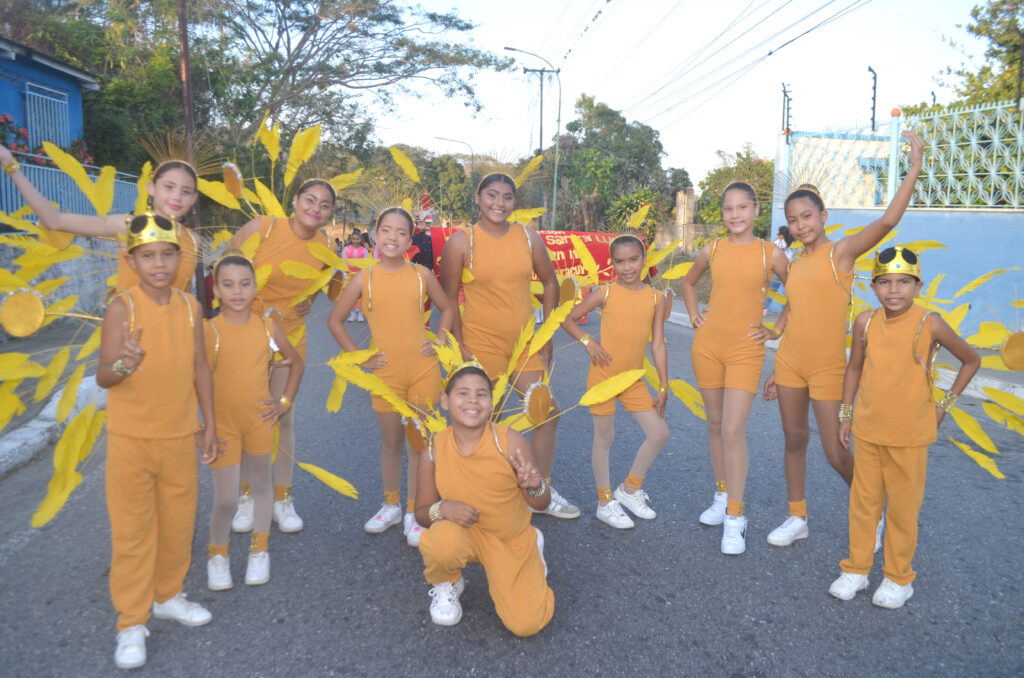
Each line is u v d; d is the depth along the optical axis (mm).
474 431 3072
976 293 10211
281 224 4078
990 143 10172
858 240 3449
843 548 3809
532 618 2893
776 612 3154
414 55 27938
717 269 3996
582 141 52406
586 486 4836
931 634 2959
